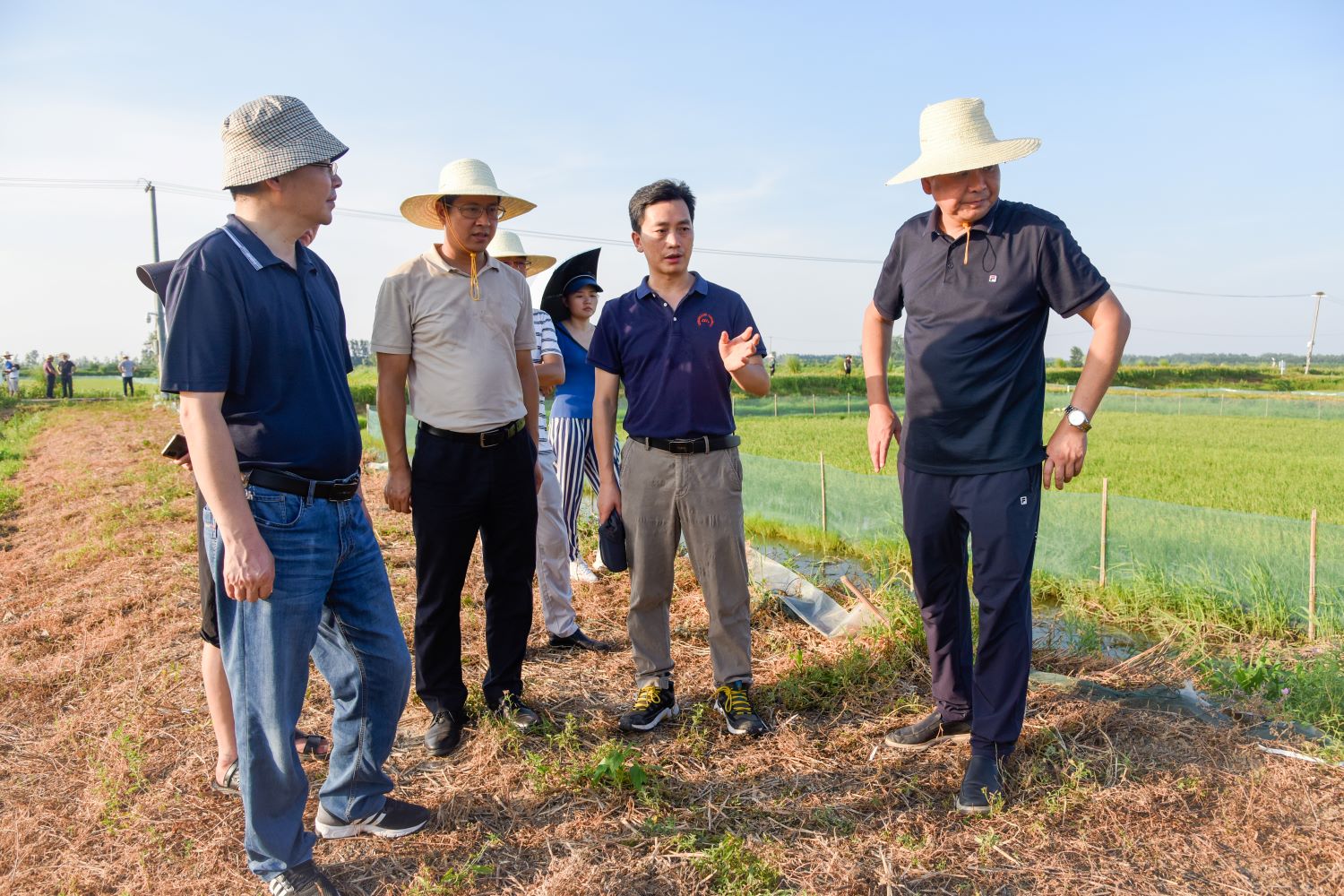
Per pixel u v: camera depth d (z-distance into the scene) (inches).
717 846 106.3
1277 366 3125.0
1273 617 201.5
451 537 133.3
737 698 142.8
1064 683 149.9
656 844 107.6
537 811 117.3
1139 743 129.3
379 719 108.2
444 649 136.1
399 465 135.4
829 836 110.0
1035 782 120.4
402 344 131.0
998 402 118.0
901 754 131.2
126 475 461.1
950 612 131.4
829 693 154.9
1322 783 116.5
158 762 131.6
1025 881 100.2
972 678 128.1
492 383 132.7
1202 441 732.7
